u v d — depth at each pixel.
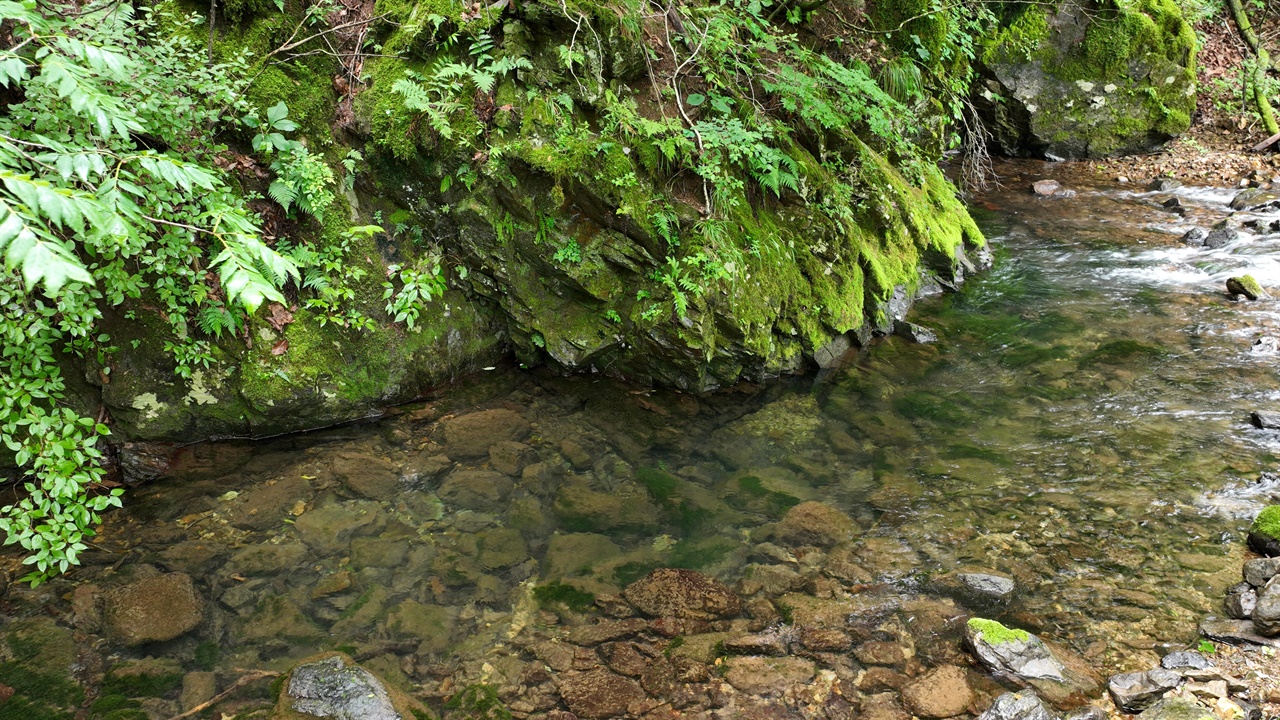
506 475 5.17
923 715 3.38
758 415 5.97
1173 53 12.02
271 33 5.61
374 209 6.04
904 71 8.04
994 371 6.46
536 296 6.17
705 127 5.96
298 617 3.96
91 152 2.38
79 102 2.29
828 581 4.23
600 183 5.65
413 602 4.09
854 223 7.09
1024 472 5.11
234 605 4.02
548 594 4.17
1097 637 3.75
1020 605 3.99
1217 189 10.83
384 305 5.88
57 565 4.18
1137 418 5.62
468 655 3.77
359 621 3.95
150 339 5.06
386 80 5.80
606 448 5.52
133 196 4.45
